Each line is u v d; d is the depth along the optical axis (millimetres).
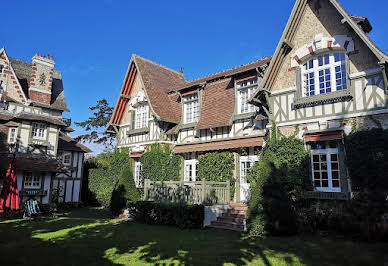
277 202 11570
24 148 21297
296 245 9797
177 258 8422
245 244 10094
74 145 28469
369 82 12023
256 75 16625
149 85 22219
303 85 14133
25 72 31531
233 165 16906
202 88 19938
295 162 13336
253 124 16453
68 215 19609
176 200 15430
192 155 19609
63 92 33719
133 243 10430
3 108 26594
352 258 8188
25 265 7766
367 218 10445
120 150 24641
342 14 12328
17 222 16047
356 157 11609
